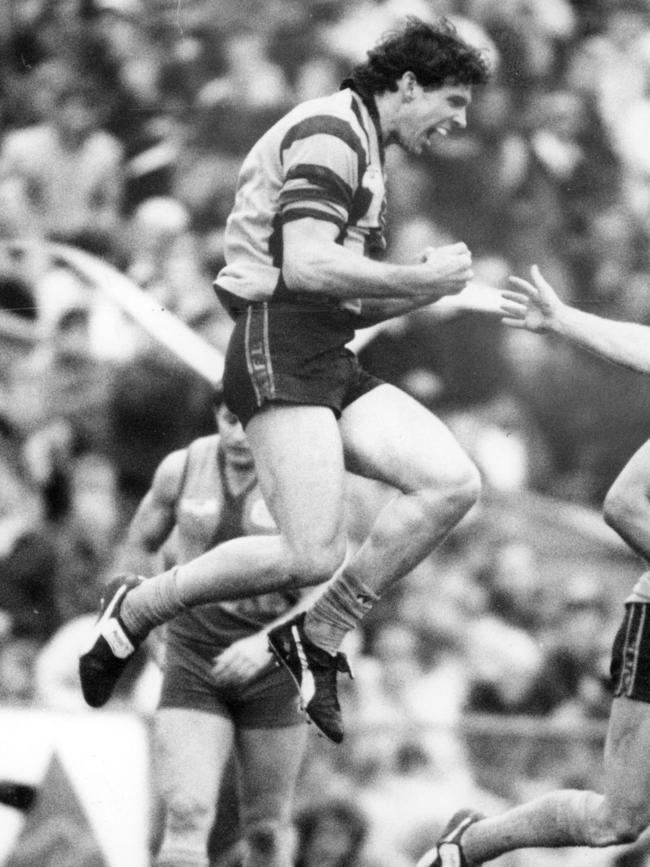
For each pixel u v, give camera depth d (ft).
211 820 53.98
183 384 89.10
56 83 102.78
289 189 40.29
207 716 54.65
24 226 94.22
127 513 86.48
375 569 42.52
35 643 74.90
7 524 78.89
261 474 41.86
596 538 92.12
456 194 106.63
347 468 43.09
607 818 45.57
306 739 56.49
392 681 75.72
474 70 42.32
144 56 104.47
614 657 46.24
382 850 63.98
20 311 89.61
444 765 65.05
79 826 59.62
